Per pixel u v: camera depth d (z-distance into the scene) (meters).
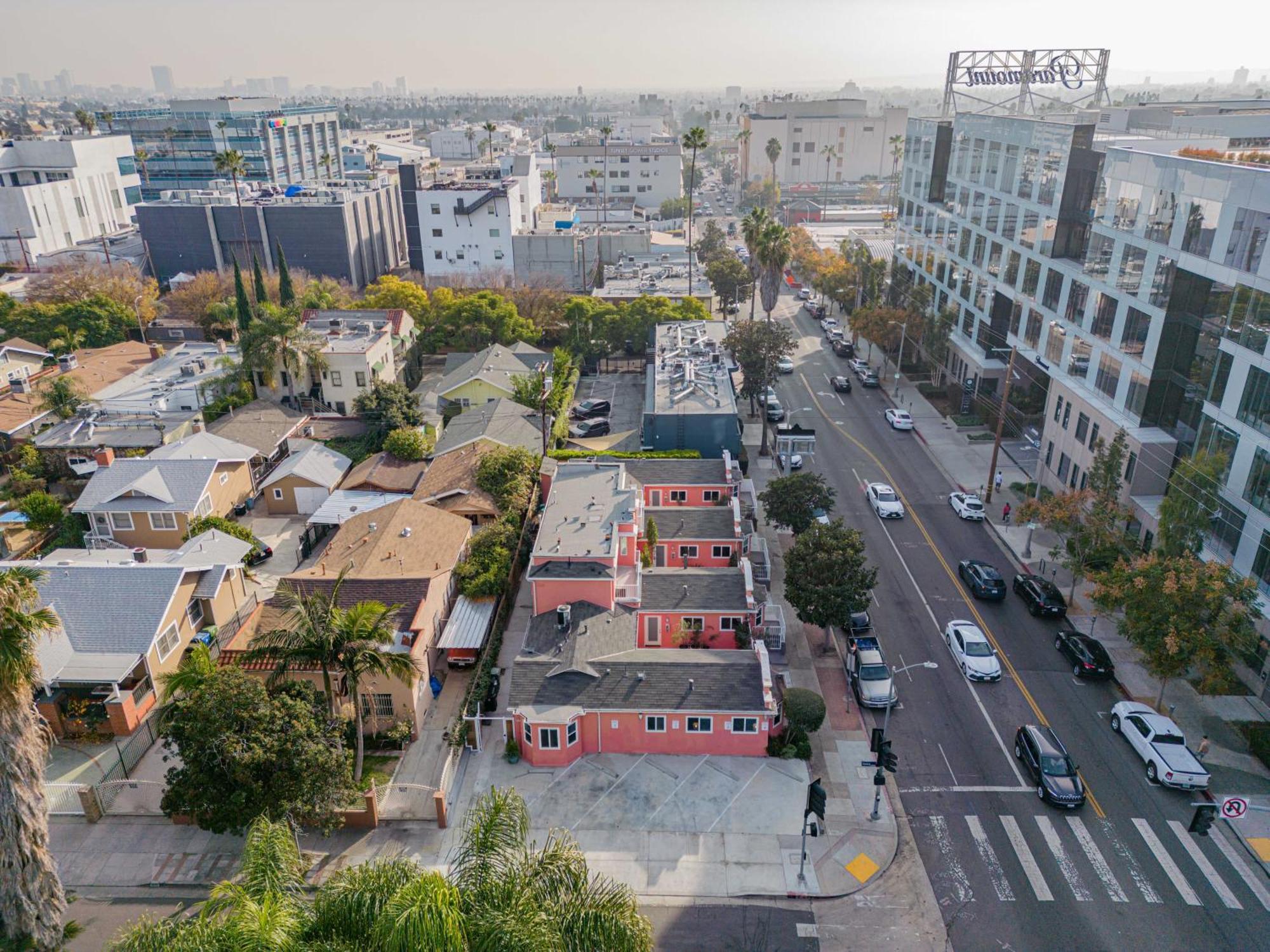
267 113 180.75
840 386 84.06
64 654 37.78
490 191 121.94
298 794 28.39
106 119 172.38
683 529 50.03
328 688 31.59
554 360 78.50
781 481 51.53
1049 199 63.41
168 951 18.23
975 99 88.94
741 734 35.59
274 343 70.62
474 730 36.50
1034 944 27.31
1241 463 41.56
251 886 19.56
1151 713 36.31
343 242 121.19
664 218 192.50
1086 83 85.25
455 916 17.48
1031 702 39.19
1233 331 42.28
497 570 44.91
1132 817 32.41
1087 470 54.91
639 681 36.16
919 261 94.06
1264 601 39.06
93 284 104.31
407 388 80.31
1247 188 41.09
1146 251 50.25
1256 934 27.61
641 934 19.75
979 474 64.50
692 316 94.06
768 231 79.00
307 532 54.47
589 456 59.94
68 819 32.53
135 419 66.94
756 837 31.69
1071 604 47.19
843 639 44.09
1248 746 36.03
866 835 31.75
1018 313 69.75
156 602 40.38
